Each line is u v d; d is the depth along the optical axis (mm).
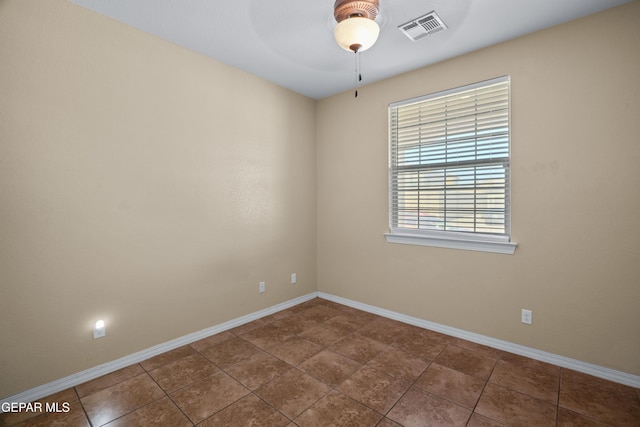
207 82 2740
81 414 1788
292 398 1929
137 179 2336
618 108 2029
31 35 1854
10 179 1808
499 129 2541
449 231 2830
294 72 3047
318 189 3869
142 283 2385
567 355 2254
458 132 2752
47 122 1923
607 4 1992
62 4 1965
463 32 2309
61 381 2014
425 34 2330
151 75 2385
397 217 3188
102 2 1991
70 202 2029
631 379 2031
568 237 2227
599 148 2098
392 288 3209
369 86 3324
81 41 2043
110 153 2193
